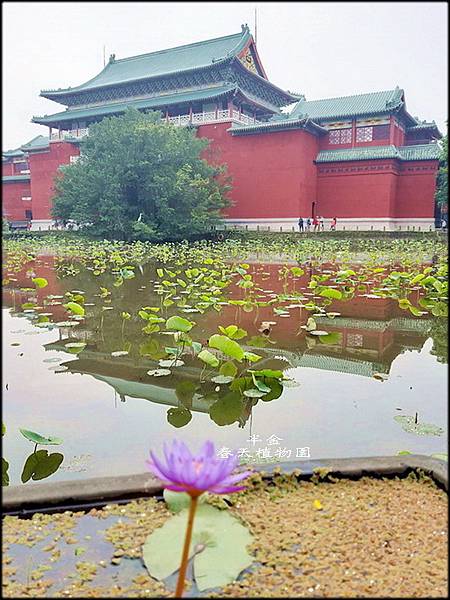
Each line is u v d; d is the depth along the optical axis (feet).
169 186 100.89
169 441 13.07
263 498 8.14
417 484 8.55
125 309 33.06
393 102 106.22
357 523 7.45
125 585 6.47
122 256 78.28
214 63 112.47
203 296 32.73
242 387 17.11
